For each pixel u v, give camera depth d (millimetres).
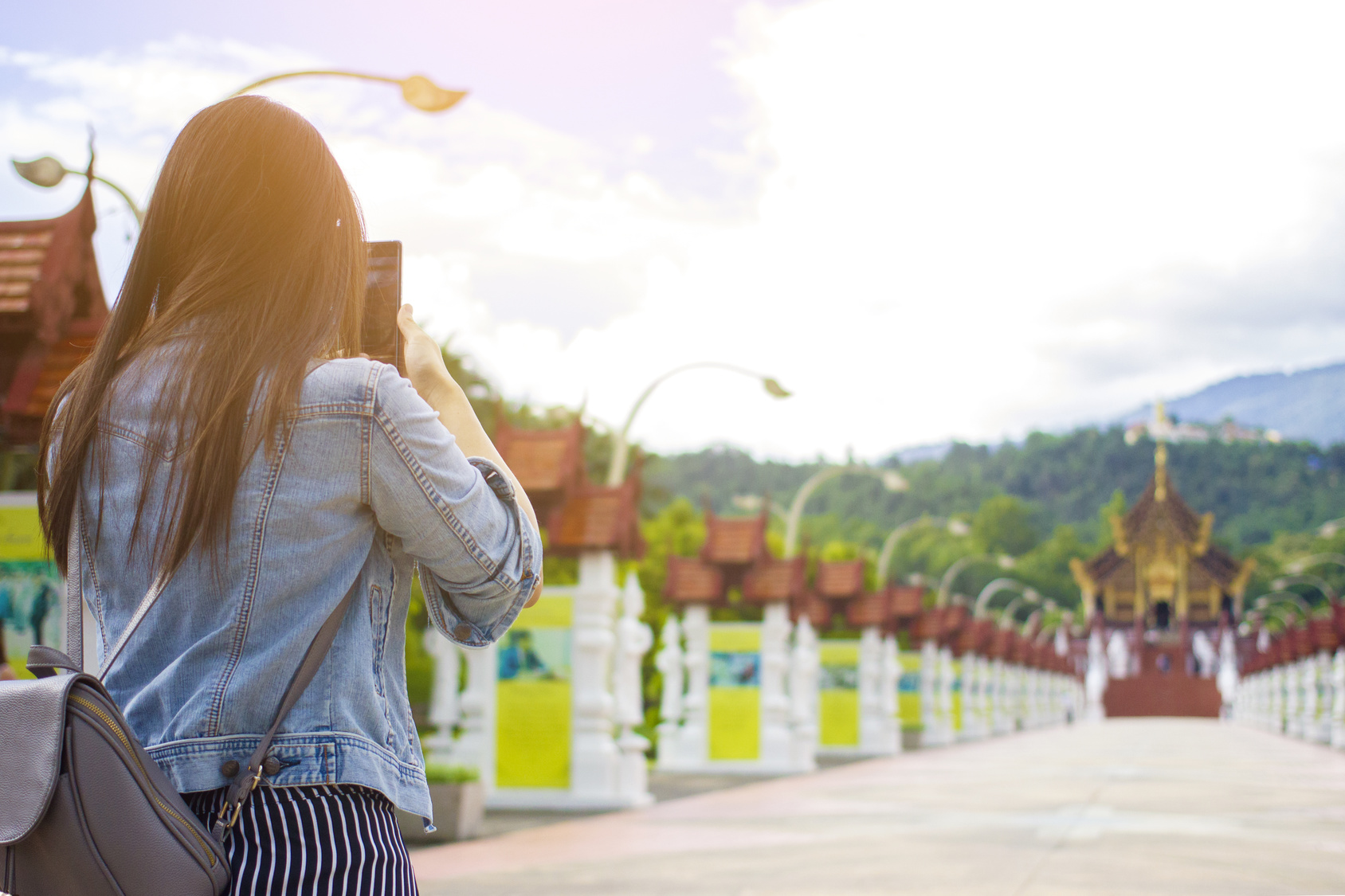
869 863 10992
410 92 11828
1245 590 185625
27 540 11750
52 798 1485
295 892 1578
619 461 20297
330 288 1775
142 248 1827
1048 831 13930
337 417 1663
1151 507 141125
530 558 1792
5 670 11125
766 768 25938
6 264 13000
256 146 1804
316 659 1647
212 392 1649
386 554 1773
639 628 18266
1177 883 9719
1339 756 37500
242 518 1636
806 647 28422
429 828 1763
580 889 9422
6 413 12781
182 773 1606
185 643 1674
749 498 28797
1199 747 44375
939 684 48344
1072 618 172125
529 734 16984
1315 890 9406
